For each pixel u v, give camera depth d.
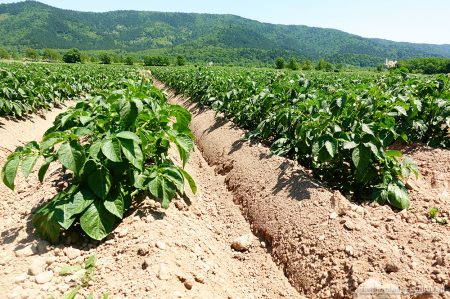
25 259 3.61
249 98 8.65
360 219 4.18
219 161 7.71
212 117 11.16
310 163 5.80
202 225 5.06
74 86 15.91
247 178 6.16
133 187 4.75
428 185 5.45
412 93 7.06
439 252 3.54
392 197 4.67
